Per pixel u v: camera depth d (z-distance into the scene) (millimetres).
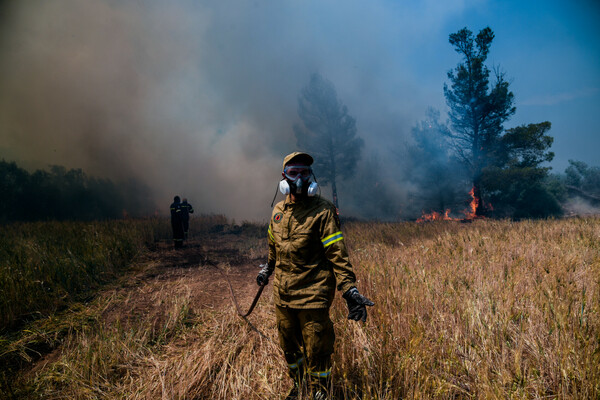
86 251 7141
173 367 2951
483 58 19203
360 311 2031
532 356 2564
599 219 9258
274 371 2889
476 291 3617
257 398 2586
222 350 3275
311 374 2312
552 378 2287
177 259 8648
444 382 2268
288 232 2334
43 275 5516
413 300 3518
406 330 3025
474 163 19359
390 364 2492
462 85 19000
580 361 2250
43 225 12336
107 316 4391
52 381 2883
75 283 5629
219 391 2635
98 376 2893
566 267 4414
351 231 11023
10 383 2875
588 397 2023
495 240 6961
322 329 2266
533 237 7105
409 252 6664
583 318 2803
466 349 2730
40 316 4375
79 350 3328
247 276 6805
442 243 7121
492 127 19062
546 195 20328
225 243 11633
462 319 3123
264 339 3521
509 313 3072
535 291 3566
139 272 7078
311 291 2258
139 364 3148
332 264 2230
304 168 2301
